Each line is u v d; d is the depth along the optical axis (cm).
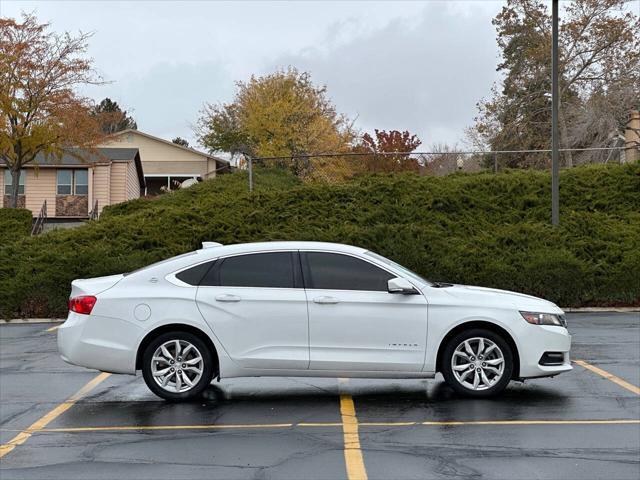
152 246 2200
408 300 855
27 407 866
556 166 2159
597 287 1931
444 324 852
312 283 866
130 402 882
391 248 2044
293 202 2417
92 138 3409
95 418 807
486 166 3011
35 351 1318
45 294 1948
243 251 886
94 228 2331
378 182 2480
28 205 4144
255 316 855
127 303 863
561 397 872
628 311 1858
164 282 875
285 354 852
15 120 3244
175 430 750
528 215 2277
